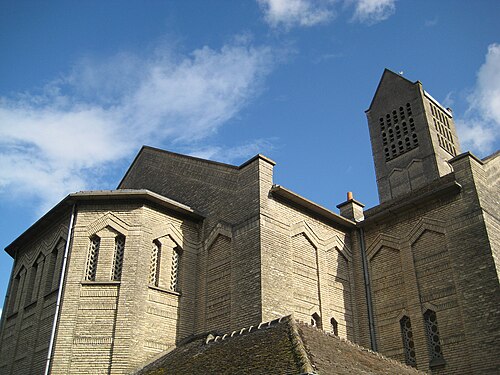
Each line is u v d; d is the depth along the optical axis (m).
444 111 46.66
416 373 16.16
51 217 22.25
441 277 20.80
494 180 22.28
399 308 21.83
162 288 20.16
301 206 22.31
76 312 18.86
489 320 18.67
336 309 22.02
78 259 19.88
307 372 11.29
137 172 28.86
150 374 16.06
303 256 21.58
